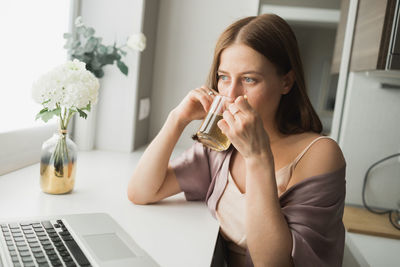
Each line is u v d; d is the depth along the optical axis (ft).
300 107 3.51
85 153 5.93
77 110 3.66
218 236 3.19
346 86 6.37
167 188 3.81
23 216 3.02
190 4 7.16
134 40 5.71
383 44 4.67
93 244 2.52
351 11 6.17
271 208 2.86
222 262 3.58
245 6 7.04
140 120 6.81
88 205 3.48
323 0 6.70
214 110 3.13
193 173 3.91
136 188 3.65
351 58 6.28
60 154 3.61
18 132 4.57
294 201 3.09
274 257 2.79
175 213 3.55
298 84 3.35
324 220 2.95
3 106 4.27
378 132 6.26
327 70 6.82
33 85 3.51
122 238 2.73
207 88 3.66
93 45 5.70
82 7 6.14
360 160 6.32
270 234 2.81
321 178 3.06
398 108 6.21
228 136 2.97
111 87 6.25
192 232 3.10
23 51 4.59
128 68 6.18
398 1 4.54
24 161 4.75
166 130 3.76
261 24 3.14
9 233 2.45
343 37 6.40
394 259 4.62
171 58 7.32
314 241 2.86
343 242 3.28
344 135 6.33
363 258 4.61
